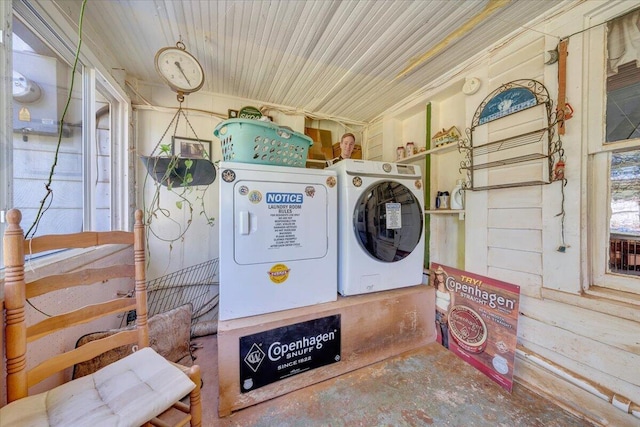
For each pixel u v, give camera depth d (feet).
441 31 5.63
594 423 4.27
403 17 5.21
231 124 5.06
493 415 4.45
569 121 4.77
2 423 2.40
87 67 5.53
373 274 6.03
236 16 5.24
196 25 5.53
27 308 3.32
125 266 3.97
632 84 4.12
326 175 5.54
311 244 5.34
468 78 6.72
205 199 8.97
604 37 4.40
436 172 8.23
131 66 7.37
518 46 5.58
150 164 5.45
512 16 5.16
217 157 9.12
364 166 5.99
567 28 4.79
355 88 8.43
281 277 5.05
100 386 3.02
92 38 5.59
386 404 4.65
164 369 3.34
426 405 4.65
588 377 4.47
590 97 4.56
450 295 6.66
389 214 6.11
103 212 6.84
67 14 4.57
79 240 3.45
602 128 4.43
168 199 8.50
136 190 8.18
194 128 8.87
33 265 3.56
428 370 5.66
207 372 5.75
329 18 5.25
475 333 5.95
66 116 4.86
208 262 9.00
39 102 4.14
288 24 5.45
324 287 5.51
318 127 11.12
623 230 4.34
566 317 4.77
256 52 6.52
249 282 4.76
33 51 3.99
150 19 5.34
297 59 6.81
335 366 5.35
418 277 6.73
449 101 8.05
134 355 3.63
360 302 5.64
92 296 5.18
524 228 5.44
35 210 4.04
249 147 5.04
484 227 6.22
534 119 5.32
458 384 5.24
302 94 8.95
